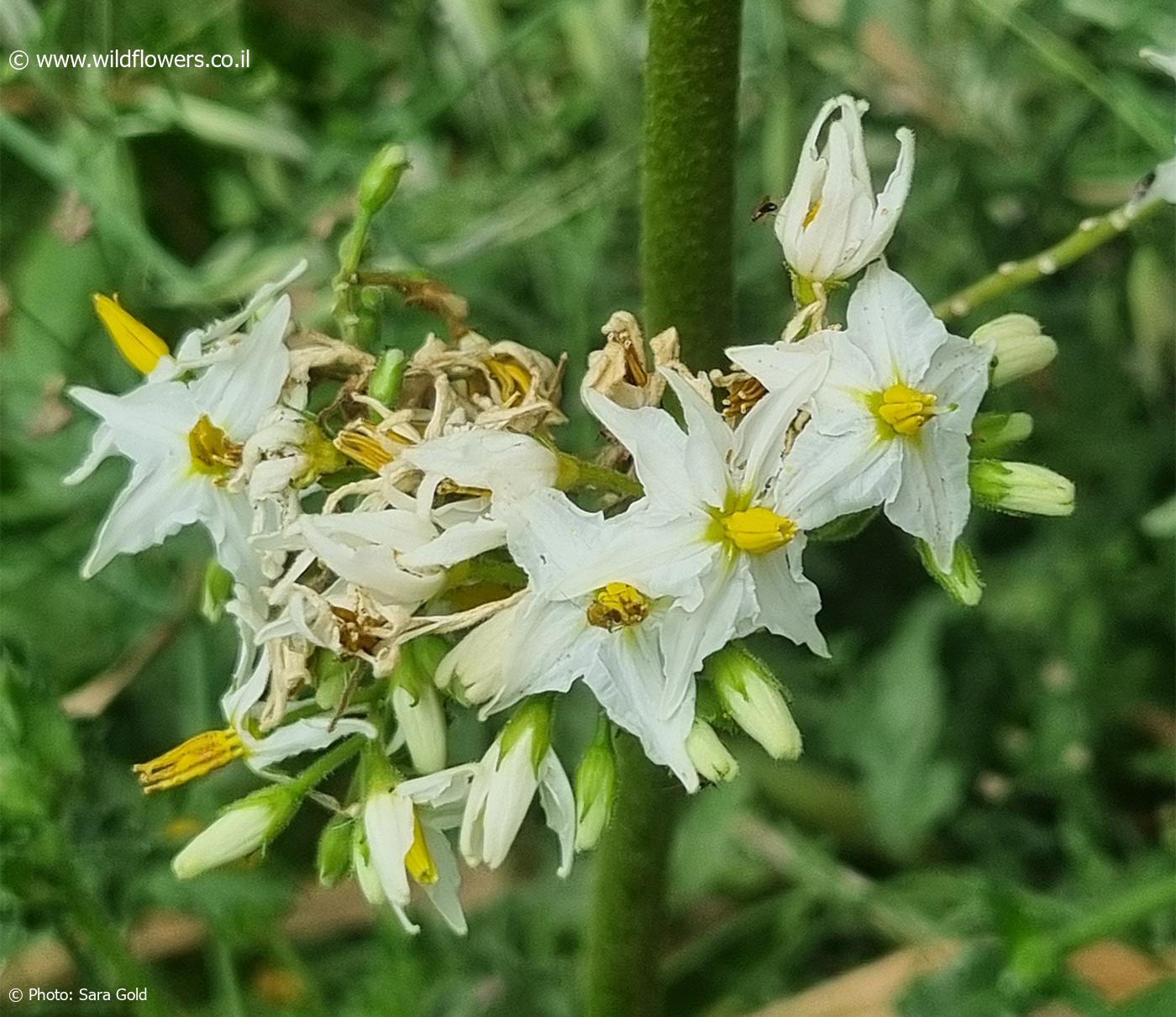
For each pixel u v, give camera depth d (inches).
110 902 9.5
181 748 7.3
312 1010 11.2
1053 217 12.9
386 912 11.3
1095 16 11.2
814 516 6.4
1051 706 12.5
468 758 11.3
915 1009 9.2
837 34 12.3
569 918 12.0
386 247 11.3
